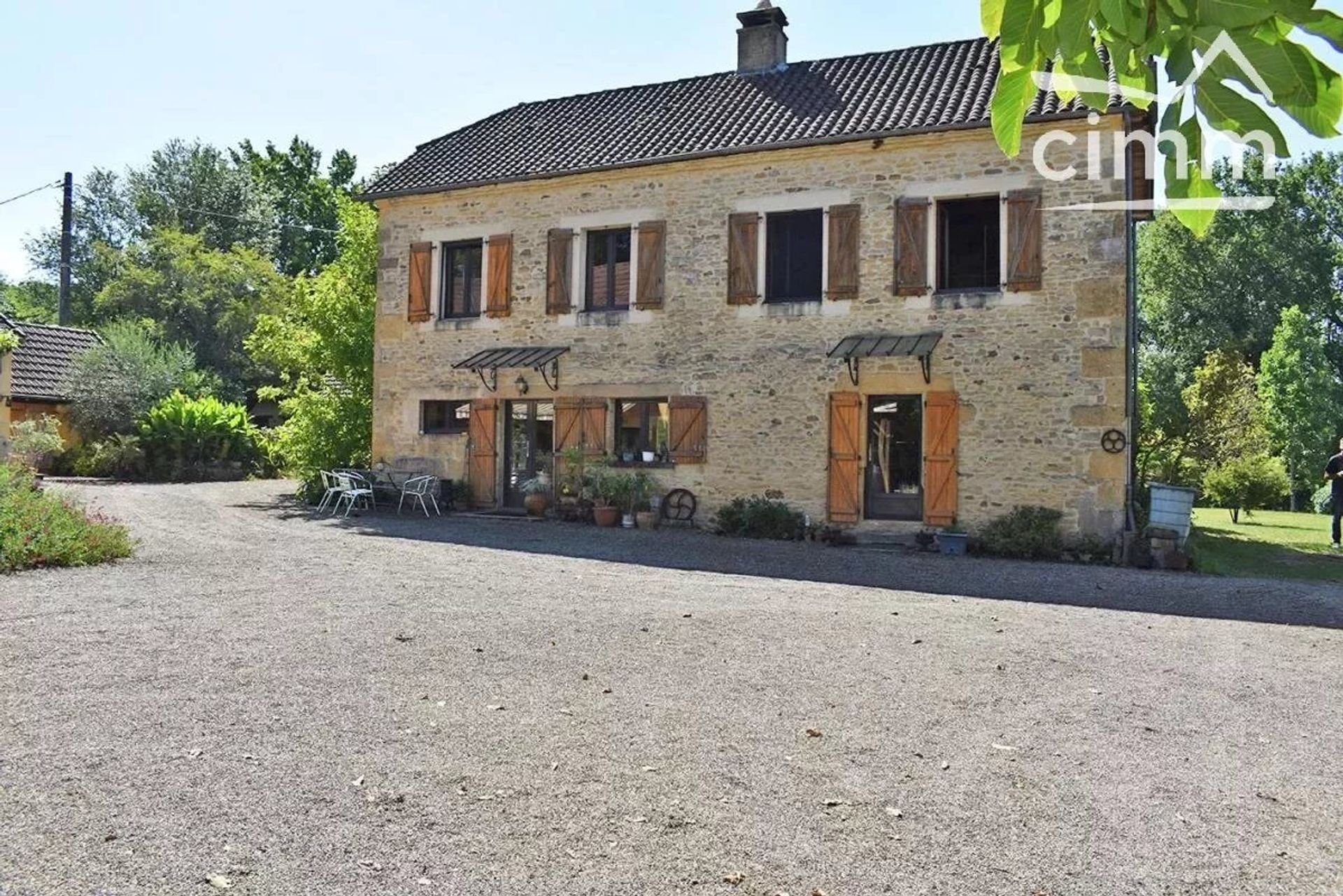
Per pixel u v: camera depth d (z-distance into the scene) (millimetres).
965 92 13305
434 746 4293
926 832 3523
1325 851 3424
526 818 3559
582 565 10281
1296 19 1292
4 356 22500
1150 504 11906
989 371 12367
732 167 13898
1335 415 29109
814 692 5367
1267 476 19453
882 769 4160
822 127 13352
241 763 4012
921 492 12898
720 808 3695
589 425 14688
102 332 26344
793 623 7270
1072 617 7855
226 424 23609
